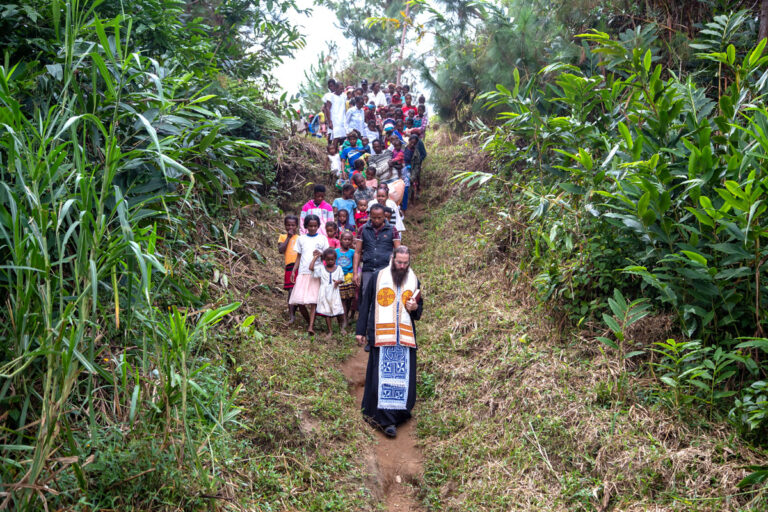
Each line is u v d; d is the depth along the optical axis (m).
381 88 15.98
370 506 4.03
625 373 4.35
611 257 5.04
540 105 7.14
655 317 4.68
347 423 4.75
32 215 2.84
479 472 4.26
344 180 10.14
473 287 6.95
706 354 4.28
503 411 4.74
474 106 9.79
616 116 5.80
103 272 2.95
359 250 6.69
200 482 3.31
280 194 9.70
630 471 3.72
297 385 4.89
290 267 6.60
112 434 3.27
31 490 2.62
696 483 3.52
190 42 6.30
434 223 9.82
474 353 5.66
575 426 4.20
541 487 3.91
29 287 2.81
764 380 3.93
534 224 6.22
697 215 4.09
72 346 2.68
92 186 3.00
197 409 3.54
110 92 3.64
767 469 3.22
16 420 3.04
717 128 4.99
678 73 6.53
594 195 5.21
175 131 4.16
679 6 6.88
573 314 5.21
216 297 5.62
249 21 8.95
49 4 4.08
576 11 7.53
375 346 5.11
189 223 5.48
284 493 3.75
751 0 6.72
